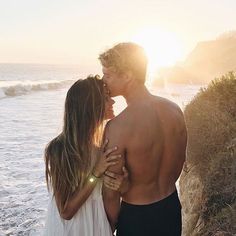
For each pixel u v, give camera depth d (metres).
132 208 2.27
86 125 2.26
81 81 2.31
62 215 2.29
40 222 6.54
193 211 4.42
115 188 2.17
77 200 2.24
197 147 5.41
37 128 17.58
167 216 2.30
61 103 31.33
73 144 2.23
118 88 2.24
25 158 11.40
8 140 14.48
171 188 2.38
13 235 6.10
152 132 2.17
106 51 2.23
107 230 2.30
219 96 7.25
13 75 125.44
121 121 2.16
